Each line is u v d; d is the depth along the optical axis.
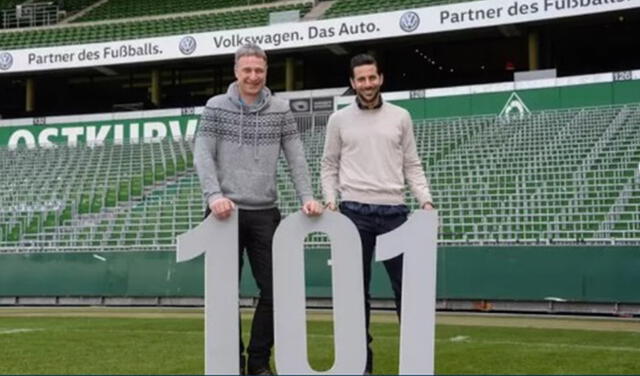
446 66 19.66
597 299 8.20
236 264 3.15
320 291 9.25
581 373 3.86
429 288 3.10
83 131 16.92
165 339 5.62
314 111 15.67
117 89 21.03
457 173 12.45
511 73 19.14
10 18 22.59
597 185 10.59
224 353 3.12
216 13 20.19
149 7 21.69
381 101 3.68
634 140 12.42
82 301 10.30
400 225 3.41
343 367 3.10
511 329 6.59
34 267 10.47
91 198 13.39
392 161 3.66
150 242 11.34
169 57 17.11
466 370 3.97
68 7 22.72
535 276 8.48
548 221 9.98
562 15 14.38
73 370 4.02
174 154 15.39
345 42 16.05
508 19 14.80
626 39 18.11
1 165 15.79
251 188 3.49
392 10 17.31
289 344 3.12
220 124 3.50
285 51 17.14
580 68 19.09
